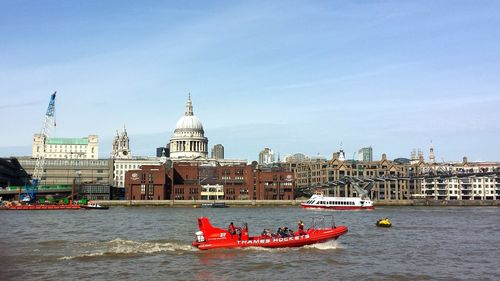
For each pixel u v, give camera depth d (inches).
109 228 4106.8
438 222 5073.8
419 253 2623.0
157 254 2479.1
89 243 2928.2
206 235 2637.8
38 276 1982.0
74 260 2319.1
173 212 7450.8
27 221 5083.7
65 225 4478.3
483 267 2230.6
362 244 2962.6
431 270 2146.9
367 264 2268.7
